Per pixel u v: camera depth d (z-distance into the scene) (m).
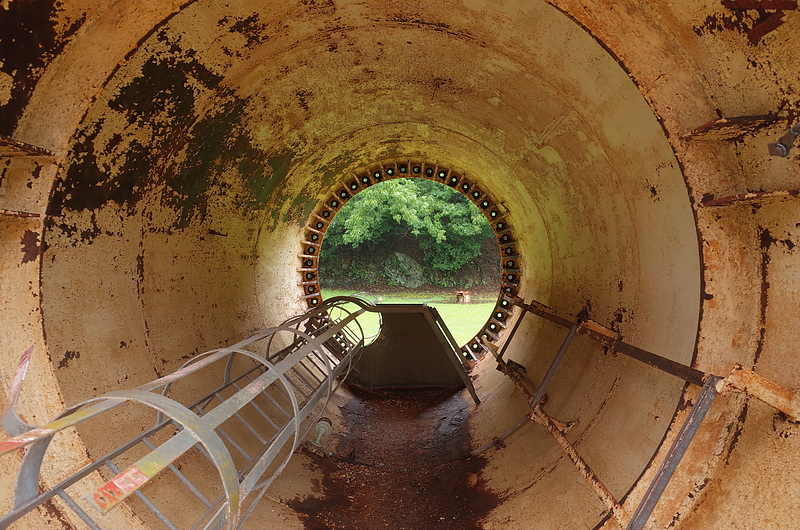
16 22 2.08
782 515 1.95
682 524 2.28
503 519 3.48
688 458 2.31
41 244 2.47
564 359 5.00
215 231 5.04
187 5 2.53
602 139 3.28
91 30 2.30
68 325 2.67
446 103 5.14
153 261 3.79
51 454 2.30
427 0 2.96
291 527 3.37
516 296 8.40
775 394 2.01
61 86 2.38
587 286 4.82
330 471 4.56
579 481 3.21
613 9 2.22
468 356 8.59
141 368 3.29
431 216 28.61
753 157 2.19
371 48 3.87
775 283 2.19
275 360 5.97
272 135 5.04
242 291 5.96
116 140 2.89
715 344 2.35
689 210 2.39
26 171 2.41
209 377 4.26
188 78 3.14
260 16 2.97
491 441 5.07
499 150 5.86
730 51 2.07
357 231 27.14
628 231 3.47
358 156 7.69
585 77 2.86
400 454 5.27
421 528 3.70
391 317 7.77
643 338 3.12
